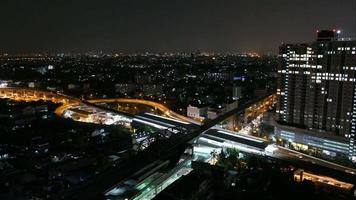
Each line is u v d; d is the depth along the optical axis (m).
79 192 133.25
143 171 153.62
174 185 136.12
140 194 139.00
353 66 197.50
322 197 139.00
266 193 138.62
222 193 136.62
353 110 199.88
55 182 148.38
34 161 169.62
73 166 165.00
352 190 150.12
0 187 142.62
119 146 199.25
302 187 145.12
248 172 162.62
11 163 169.00
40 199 133.88
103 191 133.38
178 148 187.25
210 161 186.88
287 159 192.25
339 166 189.25
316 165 184.00
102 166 165.38
